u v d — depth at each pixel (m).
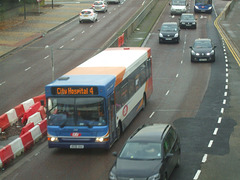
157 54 58.56
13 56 58.25
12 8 86.25
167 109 35.91
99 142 26.17
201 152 26.22
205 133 29.80
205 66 51.78
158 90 42.03
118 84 28.73
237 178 22.31
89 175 23.44
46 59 56.06
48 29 75.81
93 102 26.09
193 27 77.00
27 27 77.19
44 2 107.56
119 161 20.97
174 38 64.62
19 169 24.95
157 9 96.88
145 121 32.94
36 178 23.44
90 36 70.38
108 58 34.09
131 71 32.19
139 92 34.41
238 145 27.36
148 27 77.19
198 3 93.75
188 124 31.84
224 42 65.94
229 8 96.88
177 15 90.94
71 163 25.44
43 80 46.34
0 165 25.16
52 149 28.17
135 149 21.48
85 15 82.56
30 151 28.05
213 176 22.56
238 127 30.95
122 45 63.38
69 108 26.31
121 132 29.72
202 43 54.97
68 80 27.36
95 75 28.38
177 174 22.84
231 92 40.69
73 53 58.91
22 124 33.88
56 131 26.50
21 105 35.53
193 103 37.38
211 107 36.09
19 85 44.78
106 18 87.69
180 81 45.22
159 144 21.50
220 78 46.12
